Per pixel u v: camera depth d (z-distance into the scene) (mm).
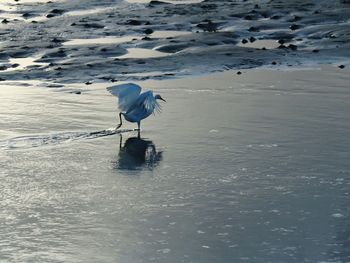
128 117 18344
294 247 12297
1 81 23891
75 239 12609
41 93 22312
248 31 34500
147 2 44375
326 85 23578
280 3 42719
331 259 11883
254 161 16281
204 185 14945
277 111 20312
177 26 36031
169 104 21078
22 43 30188
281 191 14602
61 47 29312
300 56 28297
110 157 16656
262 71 25859
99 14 39281
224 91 22719
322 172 15617
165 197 14352
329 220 13289
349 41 30922
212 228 12992
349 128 18703
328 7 41062
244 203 14039
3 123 19047
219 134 18203
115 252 12148
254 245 12367
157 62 26750
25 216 13492
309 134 18172
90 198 14312
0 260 11859
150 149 17172
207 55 27812
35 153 16875
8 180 15227
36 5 42531
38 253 12109
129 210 13750
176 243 12461
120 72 25391
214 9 41062
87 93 22391
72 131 18453
